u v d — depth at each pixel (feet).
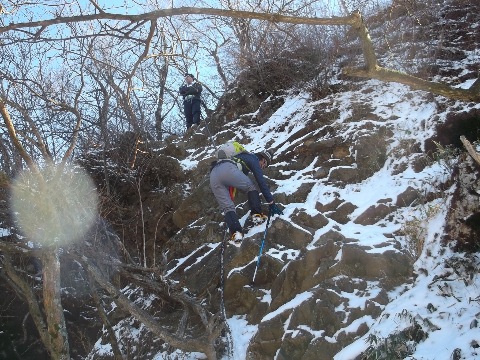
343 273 20.27
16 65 26.66
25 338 30.30
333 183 25.82
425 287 18.48
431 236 20.12
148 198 32.19
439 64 30.25
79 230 23.86
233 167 23.31
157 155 33.53
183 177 31.73
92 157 32.91
